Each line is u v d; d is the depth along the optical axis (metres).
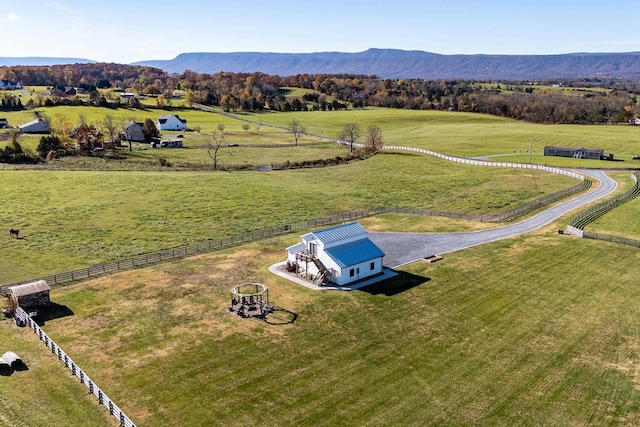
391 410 32.44
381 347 39.91
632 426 31.22
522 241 65.25
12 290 45.06
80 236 66.75
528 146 147.12
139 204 82.19
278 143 162.12
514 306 47.03
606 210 77.94
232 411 32.19
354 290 50.66
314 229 72.12
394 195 95.69
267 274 54.72
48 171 101.69
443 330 42.66
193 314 45.25
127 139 153.88
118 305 46.97
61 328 42.50
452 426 31.06
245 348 39.59
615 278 53.16
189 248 62.88
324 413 32.09
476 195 94.06
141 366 37.00
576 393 34.34
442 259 59.22
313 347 39.78
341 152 145.75
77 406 32.16
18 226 69.62
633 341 41.03
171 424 30.95
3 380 34.72
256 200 87.69
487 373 36.53
